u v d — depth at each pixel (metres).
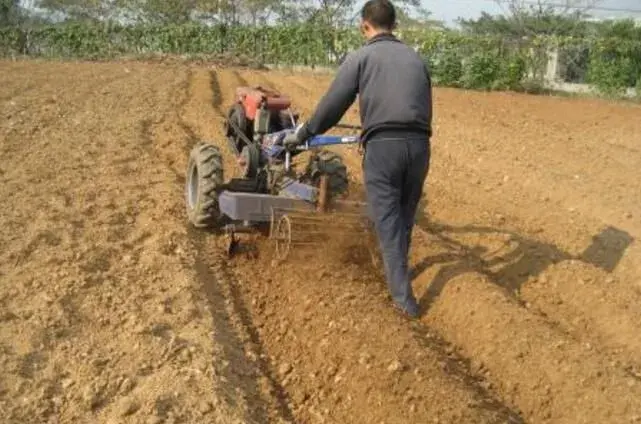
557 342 3.54
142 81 13.73
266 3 32.97
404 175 3.83
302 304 4.02
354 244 4.56
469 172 7.49
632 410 3.08
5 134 7.72
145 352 3.35
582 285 4.36
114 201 5.50
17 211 5.11
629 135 10.59
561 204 6.48
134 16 33.75
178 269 4.30
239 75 16.75
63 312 3.64
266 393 3.27
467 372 3.51
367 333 3.61
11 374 3.12
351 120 10.32
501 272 4.71
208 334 3.57
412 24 30.83
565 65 18.83
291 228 4.32
